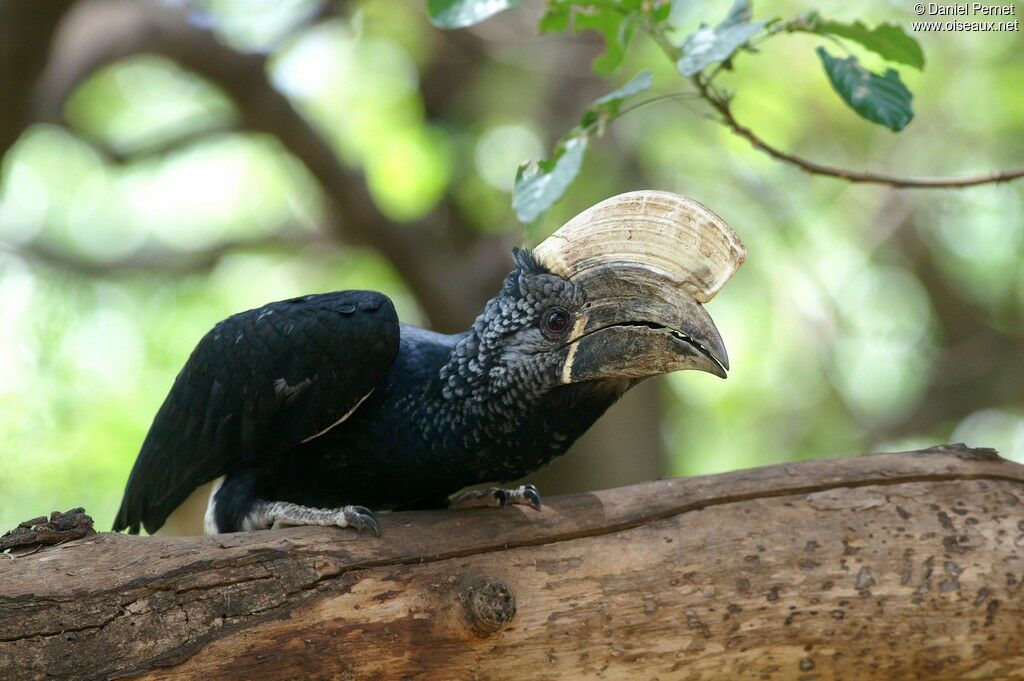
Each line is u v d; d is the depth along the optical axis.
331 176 15.15
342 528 5.66
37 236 19.02
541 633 5.55
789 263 18.30
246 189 20.38
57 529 5.34
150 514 7.14
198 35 14.57
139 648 5.11
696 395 20.28
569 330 5.92
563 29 6.88
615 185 13.92
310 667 5.30
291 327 6.39
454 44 15.73
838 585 5.77
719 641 5.67
